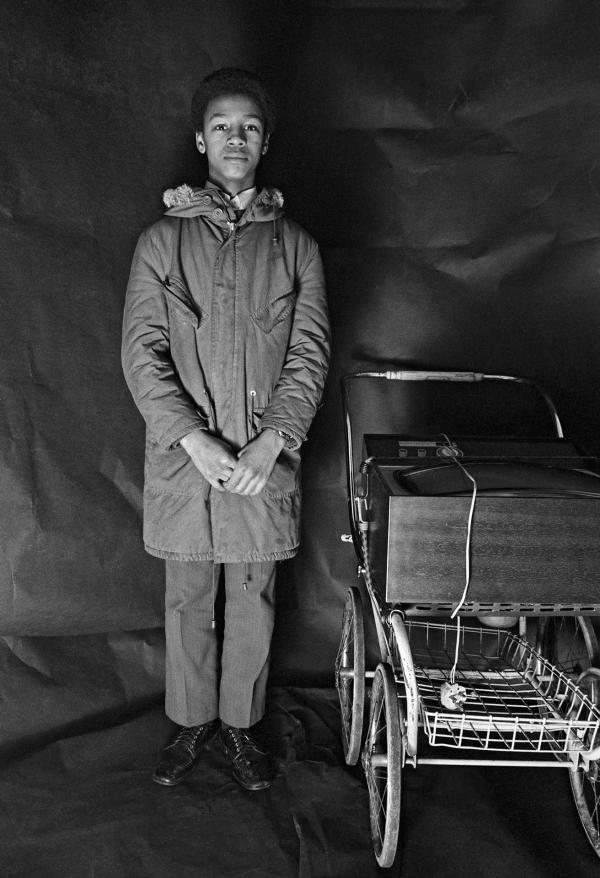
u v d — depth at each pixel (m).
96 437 2.12
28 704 2.08
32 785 1.86
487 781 1.94
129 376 1.80
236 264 1.78
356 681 1.86
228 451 1.74
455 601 1.50
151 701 2.23
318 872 1.64
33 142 1.97
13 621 2.11
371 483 1.74
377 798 1.69
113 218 2.07
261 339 1.79
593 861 1.69
